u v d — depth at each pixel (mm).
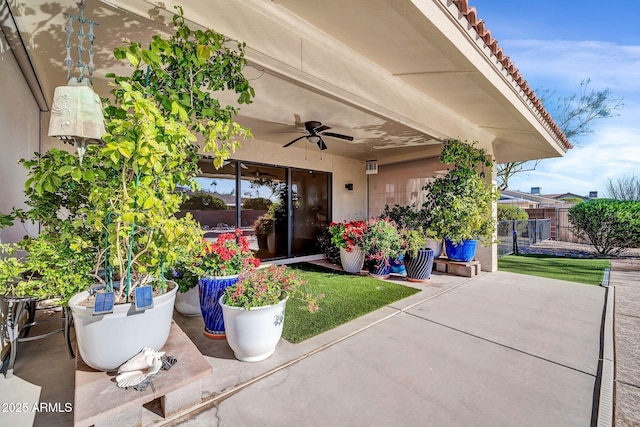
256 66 2840
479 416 1998
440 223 5855
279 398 2160
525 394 2232
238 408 2051
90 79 2020
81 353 1915
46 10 2225
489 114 5367
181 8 2094
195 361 2113
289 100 4176
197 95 2213
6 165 2777
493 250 6379
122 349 1905
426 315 3775
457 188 5816
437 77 4156
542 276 5965
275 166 7051
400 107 4375
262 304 2588
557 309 4039
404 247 5543
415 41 3318
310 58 3227
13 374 2484
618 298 4574
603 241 9312
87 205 2262
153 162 1687
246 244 3656
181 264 3152
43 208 2145
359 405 2094
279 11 2916
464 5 2865
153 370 1892
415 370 2531
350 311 3859
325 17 2979
